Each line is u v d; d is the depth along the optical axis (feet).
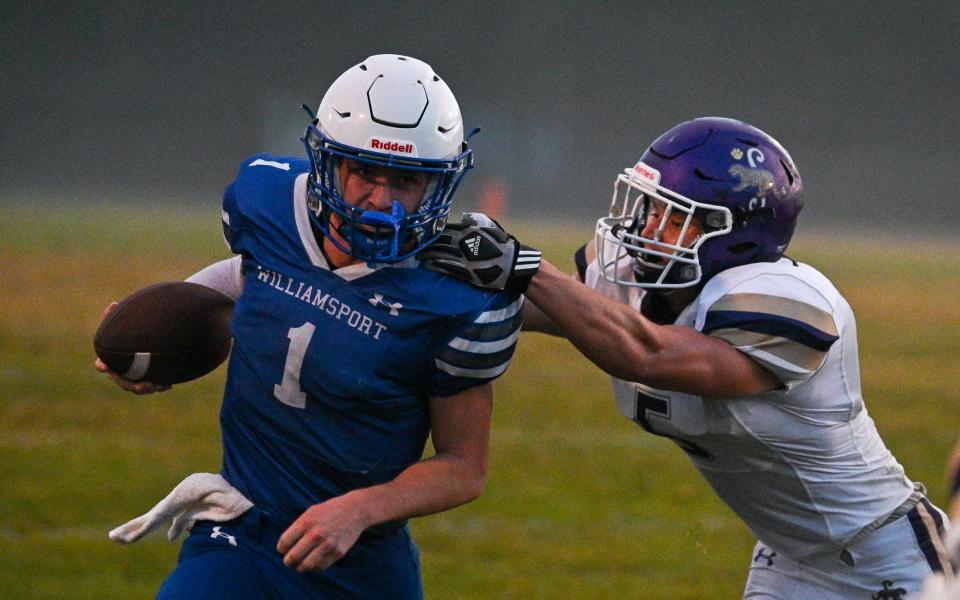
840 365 36.81
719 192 36.68
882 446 38.86
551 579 56.34
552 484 73.36
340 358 32.09
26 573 54.08
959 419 98.84
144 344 34.53
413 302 31.86
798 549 39.52
